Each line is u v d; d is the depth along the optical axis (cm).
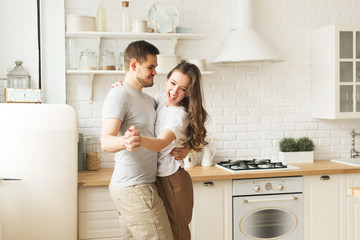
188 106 240
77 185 331
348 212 387
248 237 368
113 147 205
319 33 430
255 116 434
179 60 389
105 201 345
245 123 432
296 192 375
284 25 438
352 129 453
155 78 409
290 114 442
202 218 359
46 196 317
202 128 236
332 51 411
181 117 227
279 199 369
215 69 425
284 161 421
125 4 384
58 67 390
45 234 318
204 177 353
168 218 242
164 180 244
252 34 397
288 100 441
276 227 372
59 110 319
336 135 451
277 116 439
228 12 425
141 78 239
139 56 237
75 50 392
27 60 385
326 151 449
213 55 423
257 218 369
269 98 437
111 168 403
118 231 347
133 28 383
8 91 346
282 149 425
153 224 233
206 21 421
